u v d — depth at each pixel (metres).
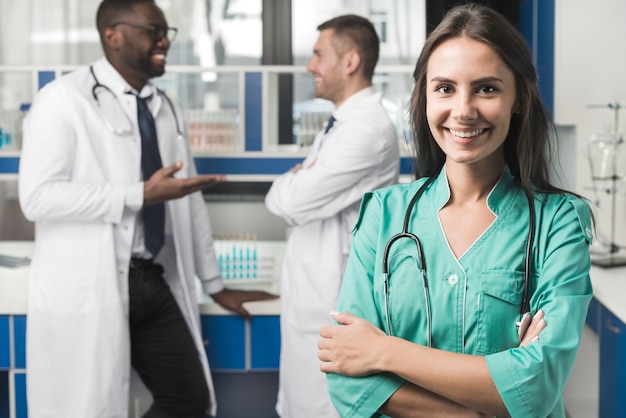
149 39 2.41
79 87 2.37
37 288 2.37
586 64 3.32
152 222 2.39
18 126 3.36
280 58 4.77
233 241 3.07
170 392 2.50
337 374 1.28
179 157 2.61
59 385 2.35
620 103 3.30
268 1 4.73
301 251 2.48
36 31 4.77
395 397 1.24
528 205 1.27
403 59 4.87
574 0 3.30
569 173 3.49
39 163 2.28
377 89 4.71
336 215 2.47
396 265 1.30
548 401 1.17
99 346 2.32
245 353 2.71
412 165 1.43
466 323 1.24
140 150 2.41
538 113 1.25
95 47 4.78
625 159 3.22
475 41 1.18
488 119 1.19
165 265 2.55
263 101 3.20
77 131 2.33
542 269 1.24
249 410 3.10
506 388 1.16
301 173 2.44
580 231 1.25
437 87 1.22
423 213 1.32
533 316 1.22
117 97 2.41
